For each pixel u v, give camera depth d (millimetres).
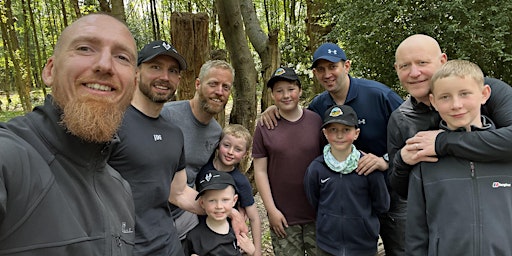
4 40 12242
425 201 1572
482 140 1405
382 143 2338
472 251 1385
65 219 839
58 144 896
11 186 752
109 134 948
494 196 1412
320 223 2215
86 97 909
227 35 3586
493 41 4520
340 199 2131
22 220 767
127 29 1017
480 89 1461
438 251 1463
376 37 5102
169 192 1869
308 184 2236
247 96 3727
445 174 1489
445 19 4742
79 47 926
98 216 942
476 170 1438
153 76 1867
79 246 861
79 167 937
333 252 2164
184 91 3369
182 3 13672
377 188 2115
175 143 1911
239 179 2344
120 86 969
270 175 2418
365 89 2338
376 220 2193
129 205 1142
